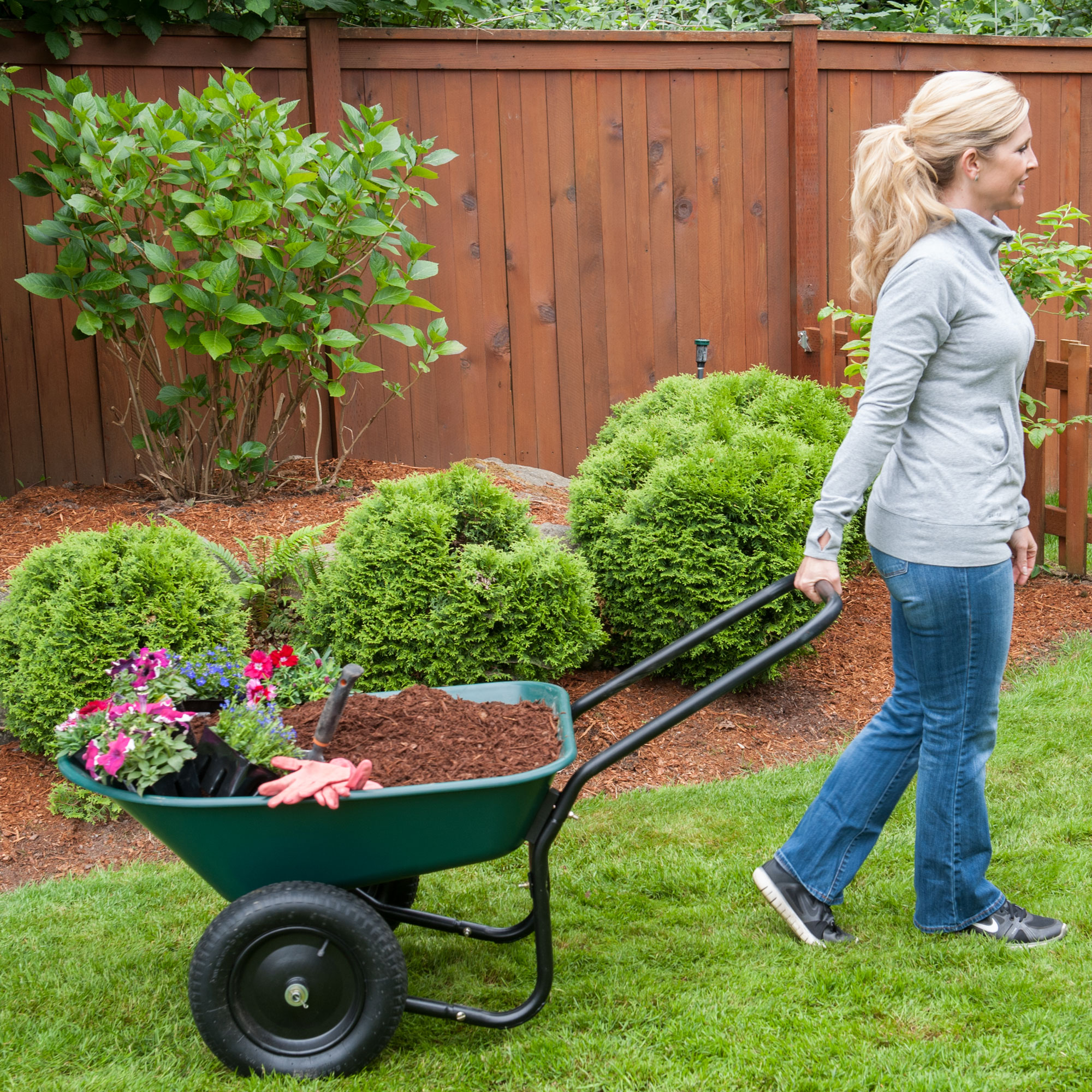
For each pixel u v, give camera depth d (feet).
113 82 18.22
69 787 12.39
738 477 13.92
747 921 9.68
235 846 7.59
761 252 21.98
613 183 20.84
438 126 19.75
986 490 8.41
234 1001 7.64
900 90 22.24
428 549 13.07
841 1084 7.41
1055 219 18.83
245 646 12.87
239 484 17.47
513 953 9.35
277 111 16.10
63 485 18.92
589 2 24.23
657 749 13.53
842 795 9.25
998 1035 7.86
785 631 14.01
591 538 15.15
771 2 24.77
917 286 8.18
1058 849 10.55
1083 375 17.98
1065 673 14.99
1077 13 27.07
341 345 16.60
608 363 21.33
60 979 9.00
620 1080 7.57
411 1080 7.73
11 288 18.25
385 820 7.52
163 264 15.66
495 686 9.57
